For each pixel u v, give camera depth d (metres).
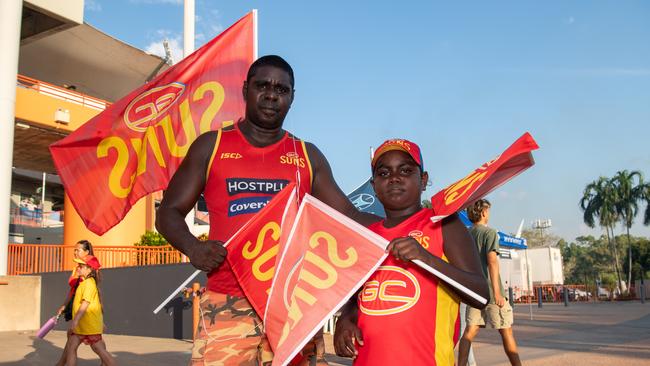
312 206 3.04
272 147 3.32
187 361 8.23
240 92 5.65
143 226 21.53
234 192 3.20
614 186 55.19
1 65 15.23
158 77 5.32
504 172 2.80
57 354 9.13
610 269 90.88
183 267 12.17
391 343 2.71
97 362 8.20
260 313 3.03
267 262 3.09
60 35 22.80
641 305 27.41
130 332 12.75
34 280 14.91
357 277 2.78
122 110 5.14
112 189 5.00
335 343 2.95
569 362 7.17
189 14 15.82
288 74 3.29
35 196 40.81
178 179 3.26
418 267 2.84
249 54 5.75
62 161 4.88
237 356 3.12
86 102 19.67
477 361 7.54
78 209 4.88
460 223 2.93
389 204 3.05
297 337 2.74
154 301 12.50
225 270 3.12
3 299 14.31
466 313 6.55
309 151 3.45
